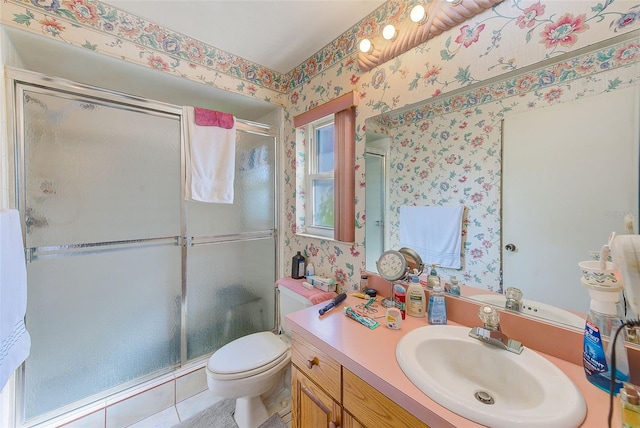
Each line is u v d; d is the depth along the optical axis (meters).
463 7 0.98
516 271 0.92
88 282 1.31
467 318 1.02
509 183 0.93
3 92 1.06
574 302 0.79
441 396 0.62
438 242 1.13
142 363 1.47
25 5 1.11
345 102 1.43
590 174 0.76
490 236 0.98
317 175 1.82
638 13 0.68
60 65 1.38
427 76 1.13
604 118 0.74
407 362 0.75
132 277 1.43
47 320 1.20
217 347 1.78
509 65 0.90
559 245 0.82
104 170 1.33
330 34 1.51
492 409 0.58
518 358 0.77
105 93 1.31
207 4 1.27
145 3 1.27
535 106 0.86
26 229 1.13
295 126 1.87
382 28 1.29
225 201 1.68
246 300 1.92
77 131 1.25
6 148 1.07
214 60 1.65
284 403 1.57
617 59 0.71
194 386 1.59
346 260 1.52
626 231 0.70
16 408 1.12
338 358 0.84
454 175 1.07
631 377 0.66
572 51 0.78
